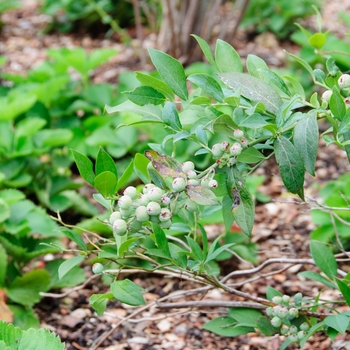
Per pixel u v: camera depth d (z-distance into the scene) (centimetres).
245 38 325
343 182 181
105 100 227
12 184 181
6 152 187
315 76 123
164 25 296
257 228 186
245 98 119
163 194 113
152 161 114
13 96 207
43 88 212
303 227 185
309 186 207
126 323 155
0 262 154
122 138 201
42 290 155
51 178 193
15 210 163
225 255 164
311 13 330
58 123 224
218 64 122
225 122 113
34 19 363
